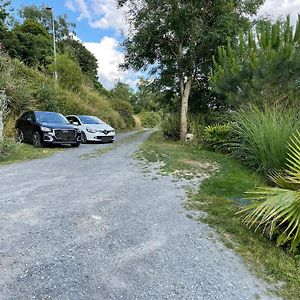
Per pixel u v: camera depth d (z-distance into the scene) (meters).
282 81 9.60
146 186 6.03
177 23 13.55
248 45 10.83
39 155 9.41
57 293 2.51
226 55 11.98
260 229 3.98
